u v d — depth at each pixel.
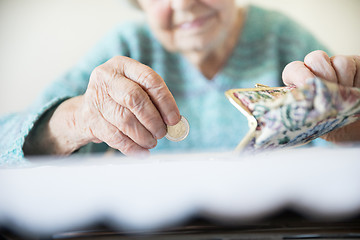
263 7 1.41
